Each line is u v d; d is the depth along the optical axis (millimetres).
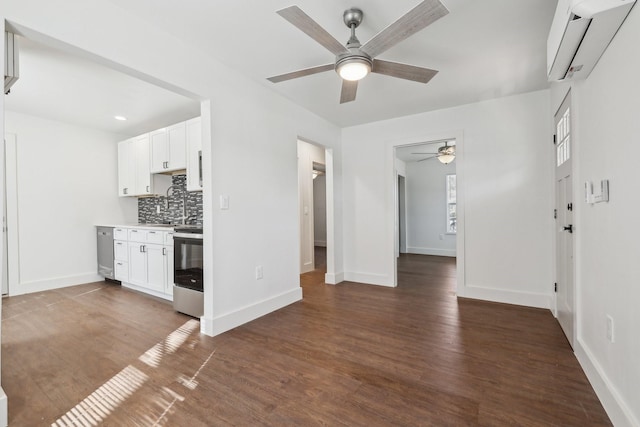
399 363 2088
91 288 4129
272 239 3193
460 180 3613
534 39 2230
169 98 3273
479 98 3387
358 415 1570
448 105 3604
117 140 4797
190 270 3002
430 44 2295
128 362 2117
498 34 2168
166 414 1583
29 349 2318
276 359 2154
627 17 1309
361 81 2938
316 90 3184
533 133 3230
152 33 2082
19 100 3357
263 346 2357
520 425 1484
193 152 3523
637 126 1256
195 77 2387
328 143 4215
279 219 3295
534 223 3238
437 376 1923
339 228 4469
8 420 1537
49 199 4113
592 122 1777
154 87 3008
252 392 1770
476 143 3520
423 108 3705
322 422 1521
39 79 2820
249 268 2916
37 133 3998
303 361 2123
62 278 4199
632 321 1322
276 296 3225
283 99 3359
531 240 3258
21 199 3873
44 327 2752
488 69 2703
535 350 2254
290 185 3461
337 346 2352
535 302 3246
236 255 2779
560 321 2729
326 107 3682
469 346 2332
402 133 4035
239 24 2078
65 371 2002
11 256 3789
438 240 7145
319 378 1911
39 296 3746
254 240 2973
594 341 1789
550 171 3143
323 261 6273
